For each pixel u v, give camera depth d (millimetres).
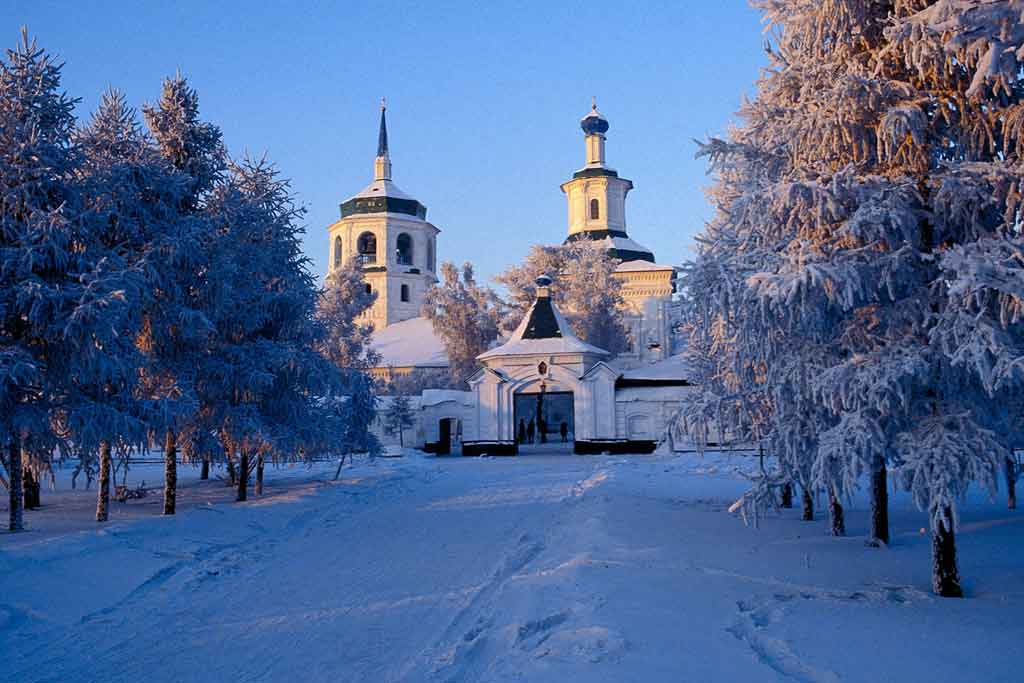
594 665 6773
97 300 14234
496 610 9500
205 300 18984
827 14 10148
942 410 9367
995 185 9062
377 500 22562
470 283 62500
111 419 15305
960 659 6949
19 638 8977
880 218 9234
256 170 22297
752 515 11039
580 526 15602
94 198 16656
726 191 17406
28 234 14758
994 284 8109
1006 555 12234
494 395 46344
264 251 21312
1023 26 6160
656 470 30125
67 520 17297
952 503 8742
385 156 83625
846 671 6645
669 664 6797
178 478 31031
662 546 12969
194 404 17453
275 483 27875
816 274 8758
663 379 45969
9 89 15695
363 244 81250
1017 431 9758
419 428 50000
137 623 9672
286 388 21422
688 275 10469
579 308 60125
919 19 8305
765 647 7504
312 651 8312
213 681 7469
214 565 13023
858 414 9258
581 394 45281
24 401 15328
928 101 9578
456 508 20453
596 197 82750
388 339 75438
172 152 20500
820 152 10305
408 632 8922
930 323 9547
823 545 13141
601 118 83125
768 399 11500
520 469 32719
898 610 8859
